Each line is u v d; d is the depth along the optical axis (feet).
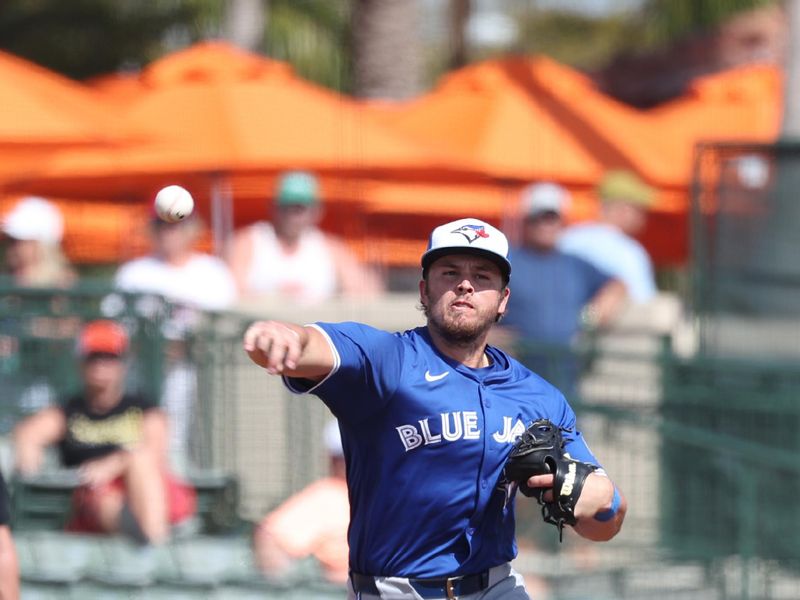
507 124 160.86
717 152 118.62
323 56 261.24
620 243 122.72
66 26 237.66
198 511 101.86
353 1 238.68
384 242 172.45
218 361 106.11
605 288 120.37
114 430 97.04
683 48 285.43
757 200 117.29
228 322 111.14
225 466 106.22
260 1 251.19
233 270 122.83
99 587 87.92
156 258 111.96
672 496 108.47
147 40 243.40
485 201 176.65
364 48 235.61
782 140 116.67
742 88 191.62
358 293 129.39
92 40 240.12
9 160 154.92
